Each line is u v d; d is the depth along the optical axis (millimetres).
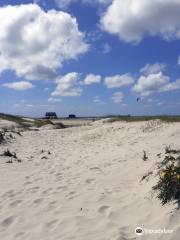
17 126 27609
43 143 17109
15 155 12430
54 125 30047
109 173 9039
